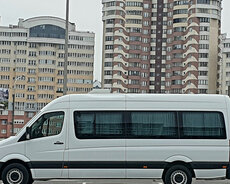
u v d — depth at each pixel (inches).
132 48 3516.2
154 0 3555.6
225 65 3398.1
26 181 453.1
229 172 458.9
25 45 3654.0
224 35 3612.2
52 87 3654.0
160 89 3506.4
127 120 460.1
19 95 3599.9
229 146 462.3
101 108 461.1
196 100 468.8
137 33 3516.2
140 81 3518.7
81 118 458.6
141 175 455.8
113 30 3511.3
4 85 3629.4
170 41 3486.7
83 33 3745.1
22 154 452.4
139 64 3521.2
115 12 3506.4
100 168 453.1
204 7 3368.6
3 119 3548.2
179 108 465.4
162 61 3516.2
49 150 453.1
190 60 3376.0
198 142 460.8
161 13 3540.8
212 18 3390.7
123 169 454.0
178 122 462.6
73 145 454.0
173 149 457.4
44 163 451.5
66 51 789.2
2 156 451.8
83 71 3737.7
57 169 452.1
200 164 458.0
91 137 455.2
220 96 472.7
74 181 548.7
